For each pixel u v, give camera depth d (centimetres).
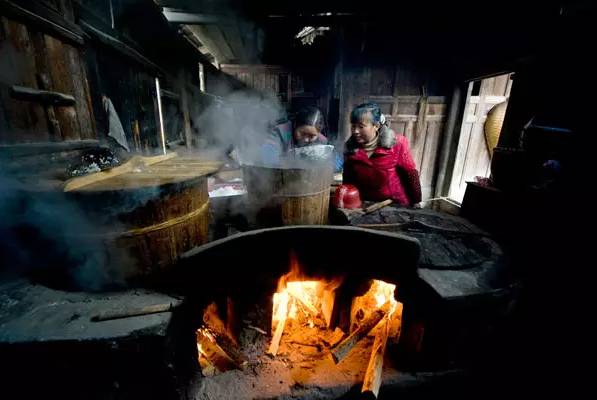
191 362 192
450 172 567
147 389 157
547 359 206
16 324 141
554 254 207
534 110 278
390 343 241
